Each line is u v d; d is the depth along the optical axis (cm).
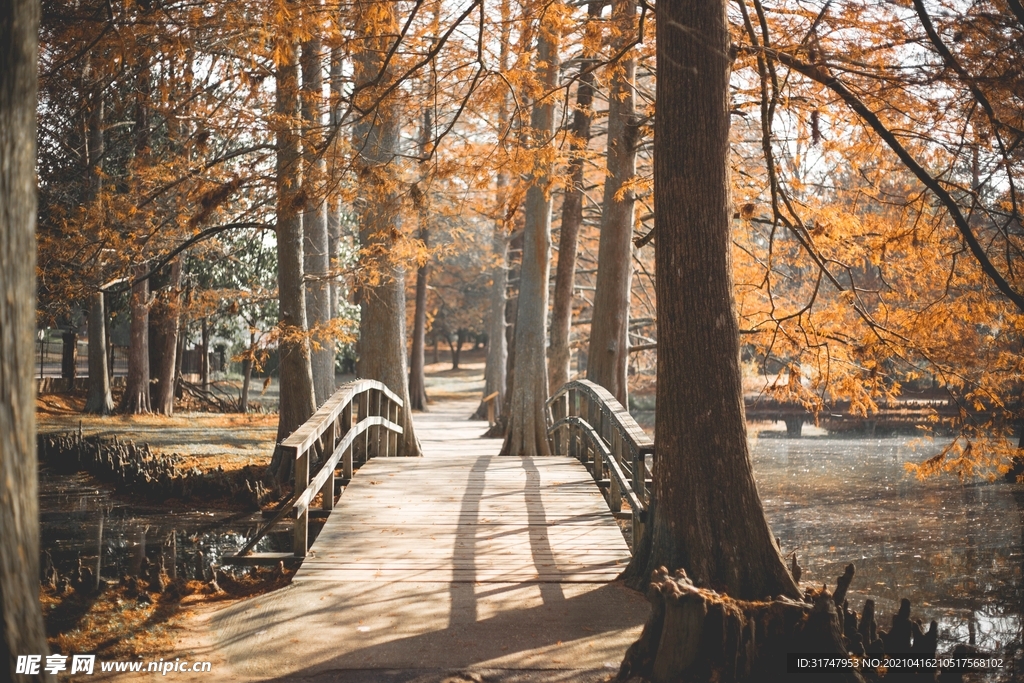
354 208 1354
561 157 877
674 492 608
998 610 851
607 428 1092
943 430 2391
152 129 1459
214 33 855
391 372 1545
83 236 1057
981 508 1422
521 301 1667
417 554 783
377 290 1537
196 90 1052
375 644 574
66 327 2714
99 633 605
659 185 620
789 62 663
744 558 581
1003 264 866
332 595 677
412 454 1558
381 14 761
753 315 1354
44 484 1360
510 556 778
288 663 541
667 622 496
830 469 1859
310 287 1712
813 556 1095
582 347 2948
